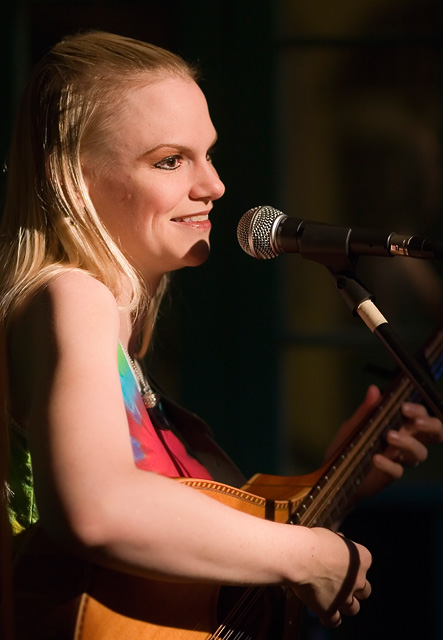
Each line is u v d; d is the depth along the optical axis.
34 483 2.00
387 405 3.08
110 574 2.29
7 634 2.33
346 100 5.39
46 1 5.26
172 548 2.05
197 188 2.69
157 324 5.36
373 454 3.05
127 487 1.98
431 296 5.42
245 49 5.26
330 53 5.36
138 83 2.64
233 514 2.17
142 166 2.61
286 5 5.31
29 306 2.31
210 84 5.27
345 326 5.42
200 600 2.44
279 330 5.35
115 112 2.62
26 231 2.63
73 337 2.11
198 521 2.08
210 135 2.74
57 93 2.66
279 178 5.32
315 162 5.39
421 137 5.41
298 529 2.35
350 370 5.44
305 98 5.37
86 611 2.26
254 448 5.32
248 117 5.27
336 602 2.48
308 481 3.05
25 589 2.33
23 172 2.73
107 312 2.22
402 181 5.42
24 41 5.23
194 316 5.29
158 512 2.02
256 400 5.32
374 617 5.57
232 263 5.29
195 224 2.73
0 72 5.17
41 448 1.98
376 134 5.41
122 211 2.64
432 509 5.52
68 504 1.93
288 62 5.35
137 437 2.61
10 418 2.47
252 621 2.60
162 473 2.63
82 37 2.78
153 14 5.36
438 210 5.41
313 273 5.39
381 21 5.34
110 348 2.15
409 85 5.40
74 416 1.98
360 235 2.53
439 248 2.36
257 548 2.18
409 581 5.57
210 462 3.12
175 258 2.70
